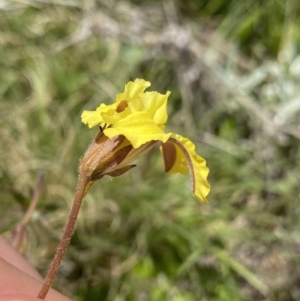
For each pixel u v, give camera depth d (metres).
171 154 0.06
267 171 0.14
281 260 0.14
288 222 0.13
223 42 0.15
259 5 0.16
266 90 0.14
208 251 0.13
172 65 0.15
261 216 0.13
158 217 0.13
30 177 0.13
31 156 0.14
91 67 0.15
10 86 0.15
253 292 0.13
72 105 0.15
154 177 0.14
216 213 0.13
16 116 0.14
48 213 0.12
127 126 0.05
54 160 0.14
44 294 0.06
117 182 0.13
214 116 0.15
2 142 0.14
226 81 0.14
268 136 0.14
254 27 0.16
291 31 0.16
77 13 0.15
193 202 0.13
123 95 0.06
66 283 0.13
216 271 0.13
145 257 0.13
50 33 0.16
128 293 0.13
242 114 0.15
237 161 0.14
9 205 0.13
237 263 0.12
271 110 0.14
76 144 0.14
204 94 0.15
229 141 0.15
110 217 0.13
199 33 0.15
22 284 0.08
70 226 0.06
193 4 0.17
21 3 0.15
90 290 0.13
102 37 0.15
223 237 0.13
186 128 0.14
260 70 0.14
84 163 0.05
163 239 0.13
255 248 0.13
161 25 0.16
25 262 0.09
